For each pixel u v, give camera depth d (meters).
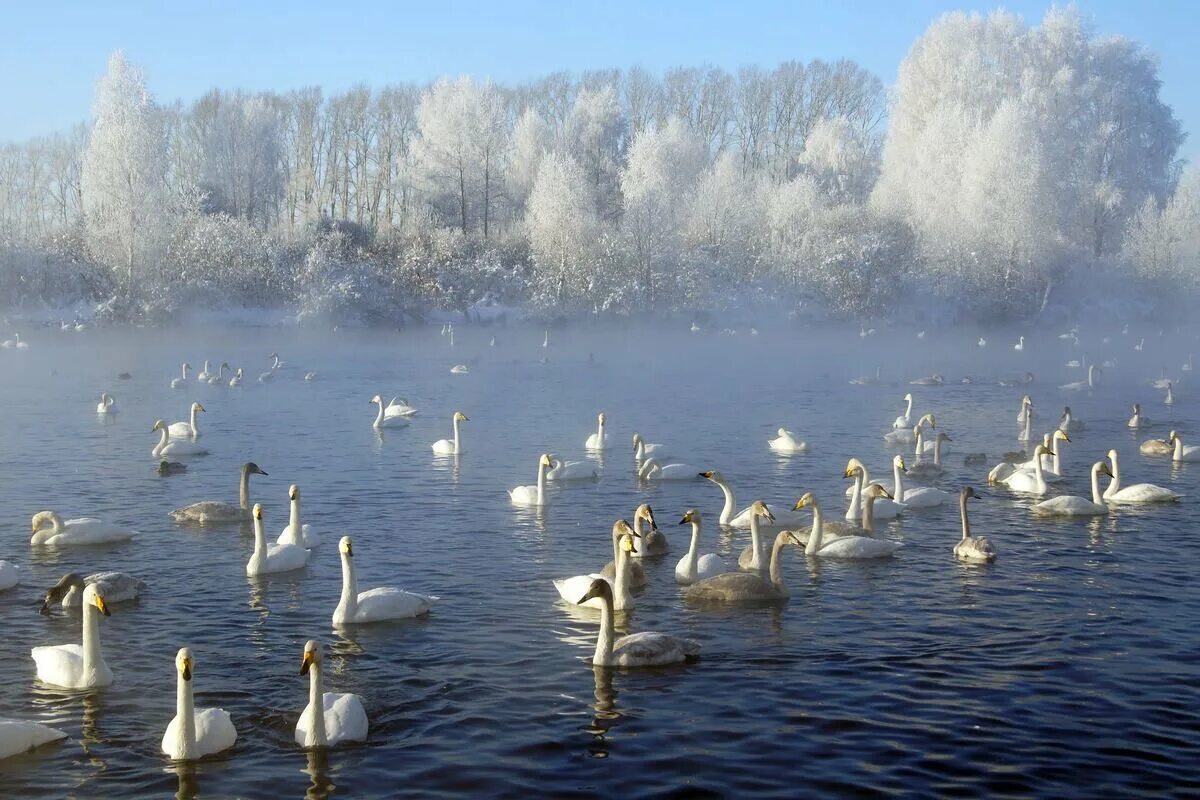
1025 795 12.73
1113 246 108.62
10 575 20.45
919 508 27.62
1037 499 28.80
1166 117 114.19
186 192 103.50
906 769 13.35
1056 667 16.47
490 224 122.12
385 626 18.39
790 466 34.09
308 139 133.75
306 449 37.28
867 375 65.56
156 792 12.84
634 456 35.91
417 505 27.98
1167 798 12.66
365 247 105.62
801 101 142.38
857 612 19.09
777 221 105.12
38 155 128.38
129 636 17.88
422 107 120.88
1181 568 21.77
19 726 13.82
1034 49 109.19
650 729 14.45
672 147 104.62
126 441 38.38
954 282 99.94
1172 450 35.72
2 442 38.03
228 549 23.33
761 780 13.11
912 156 109.38
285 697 15.48
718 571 21.02
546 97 149.00
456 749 13.91
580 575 20.77
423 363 72.00
